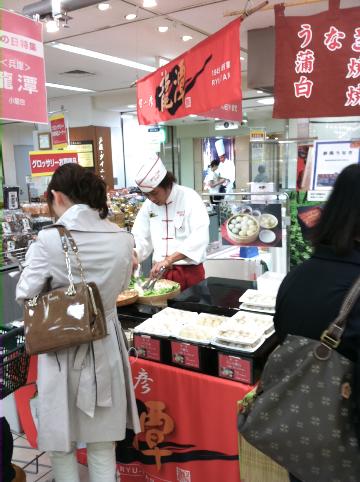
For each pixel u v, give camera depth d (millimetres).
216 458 1769
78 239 1503
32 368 2215
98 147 10102
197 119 10453
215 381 1706
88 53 6102
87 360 1540
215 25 4820
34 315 1459
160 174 2510
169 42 5551
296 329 1150
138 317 2186
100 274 1544
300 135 3295
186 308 2162
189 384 1778
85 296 1441
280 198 2812
